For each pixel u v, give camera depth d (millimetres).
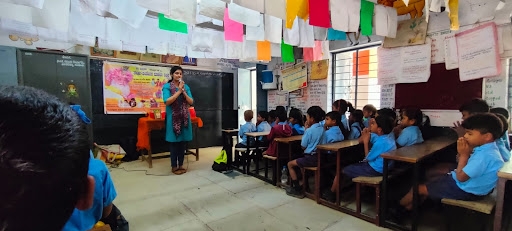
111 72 4344
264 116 4086
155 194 2791
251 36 2422
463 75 2834
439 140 2721
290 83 4836
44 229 279
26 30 2111
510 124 2545
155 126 4000
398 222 2049
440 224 2066
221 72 5715
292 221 2150
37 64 3355
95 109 4223
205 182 3207
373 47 3818
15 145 248
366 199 2576
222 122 5770
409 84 3283
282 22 2520
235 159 3836
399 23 3293
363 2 2361
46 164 262
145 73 4676
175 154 3604
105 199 975
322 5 1975
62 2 1632
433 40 3049
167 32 2803
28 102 276
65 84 3555
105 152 4047
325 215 2260
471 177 1637
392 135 2332
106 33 2387
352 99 4102
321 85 4340
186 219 2215
